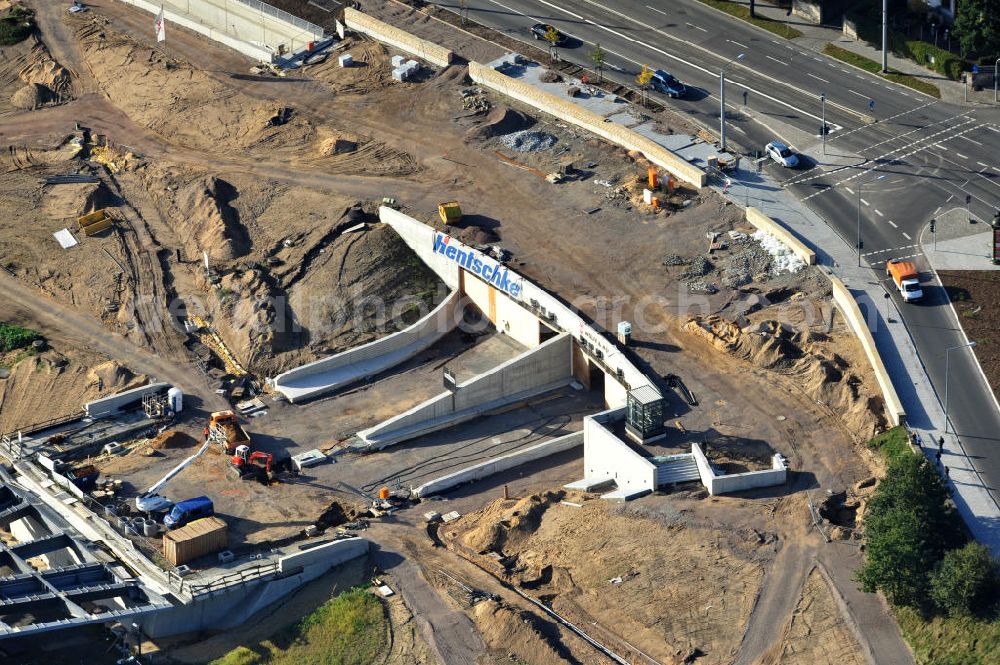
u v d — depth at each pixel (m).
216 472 125.38
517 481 124.12
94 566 113.12
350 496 122.81
